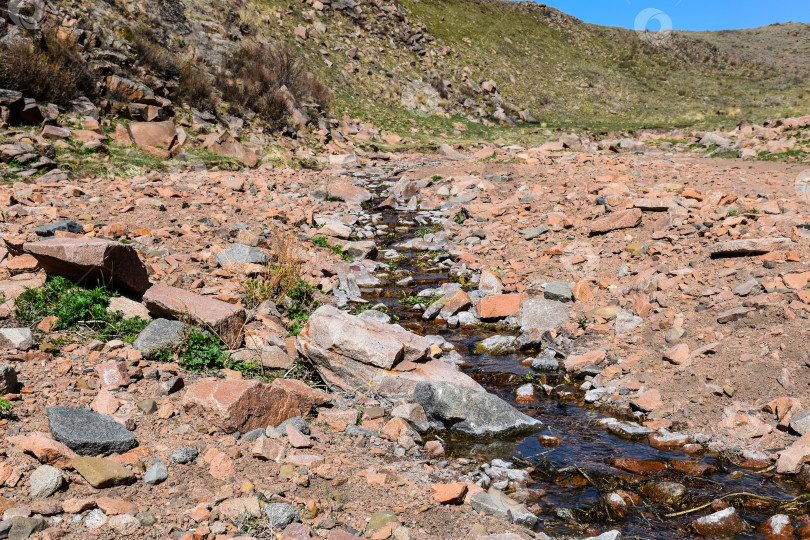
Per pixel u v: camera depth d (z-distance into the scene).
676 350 6.98
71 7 22.72
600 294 9.39
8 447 4.00
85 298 6.48
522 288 10.05
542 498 4.64
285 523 3.63
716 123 35.09
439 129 32.72
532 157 21.38
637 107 45.00
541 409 6.39
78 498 3.62
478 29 52.66
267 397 4.96
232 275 8.85
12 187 12.34
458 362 7.59
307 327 6.64
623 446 5.55
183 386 5.43
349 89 33.84
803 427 5.30
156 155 18.06
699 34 74.00
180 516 3.60
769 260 8.38
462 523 3.98
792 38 70.69
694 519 4.37
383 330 6.70
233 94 25.28
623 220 11.48
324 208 15.37
